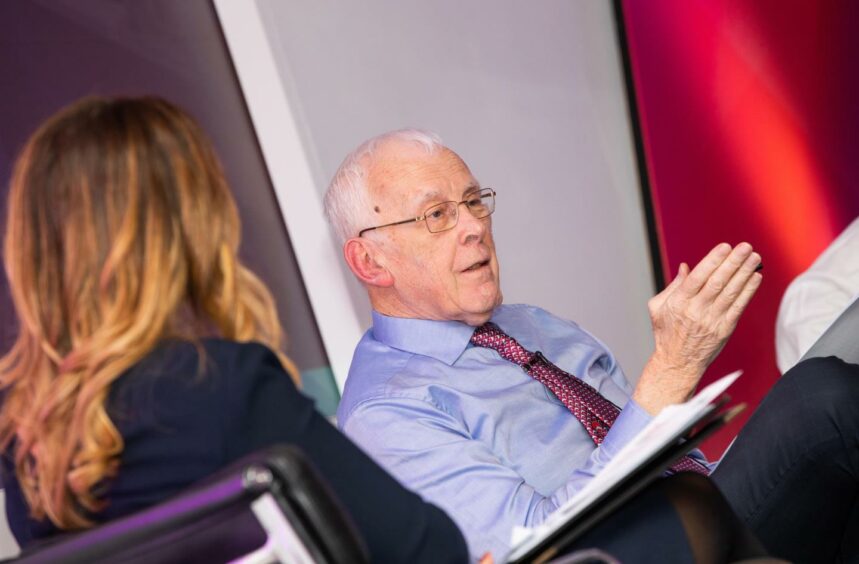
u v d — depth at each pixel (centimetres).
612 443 203
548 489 222
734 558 140
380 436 223
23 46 319
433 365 234
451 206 233
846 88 444
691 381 202
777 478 192
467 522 211
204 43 345
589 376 247
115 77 332
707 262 195
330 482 122
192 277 131
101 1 330
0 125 314
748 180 435
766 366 436
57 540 111
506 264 403
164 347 126
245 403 122
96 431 121
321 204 357
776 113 438
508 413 227
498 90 399
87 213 128
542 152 408
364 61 372
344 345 358
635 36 414
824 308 311
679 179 423
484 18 396
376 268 238
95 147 130
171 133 133
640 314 430
